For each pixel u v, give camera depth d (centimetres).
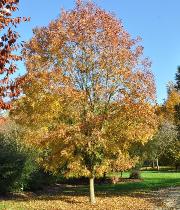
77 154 2077
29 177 2858
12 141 2917
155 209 1883
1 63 977
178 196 2419
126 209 1909
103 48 2067
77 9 2098
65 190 3103
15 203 2144
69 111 2028
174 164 5791
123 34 2117
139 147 3591
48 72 1984
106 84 2088
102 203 2142
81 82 2091
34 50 2088
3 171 2572
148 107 2038
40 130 2003
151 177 4162
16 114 2056
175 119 3238
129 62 2105
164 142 5084
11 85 1031
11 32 980
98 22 2072
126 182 3634
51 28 2097
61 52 2061
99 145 2019
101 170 2070
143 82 2064
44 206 2033
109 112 2078
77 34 2053
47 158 2147
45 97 1959
